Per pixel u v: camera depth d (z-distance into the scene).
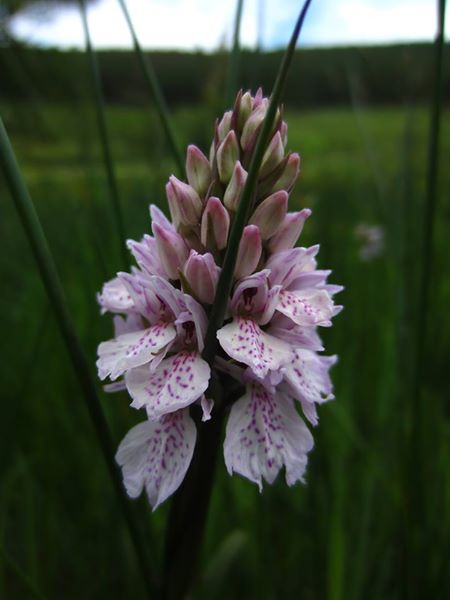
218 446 0.06
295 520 0.10
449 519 0.10
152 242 0.07
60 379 0.14
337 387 0.14
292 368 0.06
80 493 0.12
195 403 0.06
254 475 0.06
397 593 0.10
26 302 0.17
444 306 0.14
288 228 0.06
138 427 0.06
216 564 0.10
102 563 0.11
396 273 0.12
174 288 0.06
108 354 0.06
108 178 0.08
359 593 0.10
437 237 0.21
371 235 0.22
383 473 0.10
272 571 0.10
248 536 0.10
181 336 0.06
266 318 0.06
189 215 0.06
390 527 0.10
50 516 0.11
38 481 0.12
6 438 0.11
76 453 0.12
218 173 0.06
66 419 0.13
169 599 0.07
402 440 0.11
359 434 0.12
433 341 0.14
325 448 0.10
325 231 0.17
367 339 0.16
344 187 0.31
